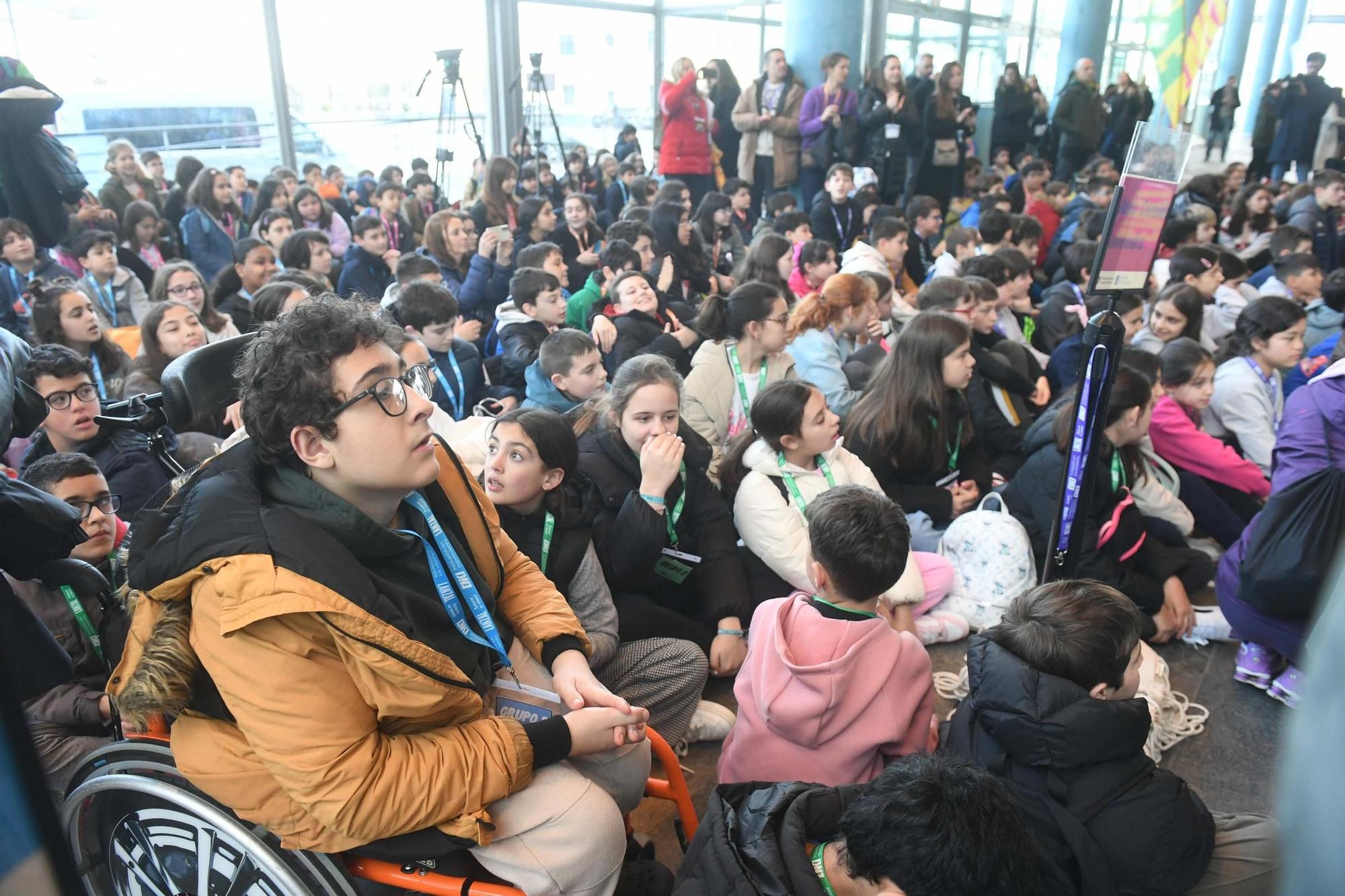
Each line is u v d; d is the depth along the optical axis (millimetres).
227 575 1007
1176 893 1287
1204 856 1311
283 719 1023
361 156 8117
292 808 1090
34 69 5941
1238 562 2227
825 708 1542
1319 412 2225
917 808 1020
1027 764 1335
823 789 1276
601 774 1350
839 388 3221
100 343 3098
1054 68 15273
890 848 1013
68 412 2191
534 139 8383
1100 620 1377
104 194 5625
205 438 2572
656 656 1915
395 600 1140
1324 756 461
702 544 2279
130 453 2234
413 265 4066
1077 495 1973
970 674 1453
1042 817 1294
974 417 3201
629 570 2000
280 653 1029
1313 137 9820
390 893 1196
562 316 3768
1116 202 1735
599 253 5457
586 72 9781
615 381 2193
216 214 5684
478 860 1197
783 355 3047
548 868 1171
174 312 2953
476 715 1227
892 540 1576
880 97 8625
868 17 10477
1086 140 10609
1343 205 6242
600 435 2232
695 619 2271
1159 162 1772
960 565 2541
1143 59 16156
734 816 1238
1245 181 8766
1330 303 3873
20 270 4004
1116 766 1321
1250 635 2211
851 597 1622
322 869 1126
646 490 1985
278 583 1002
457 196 8859
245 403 1095
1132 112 11094
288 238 4453
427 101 8461
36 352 2186
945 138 9258
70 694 1644
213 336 3555
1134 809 1284
